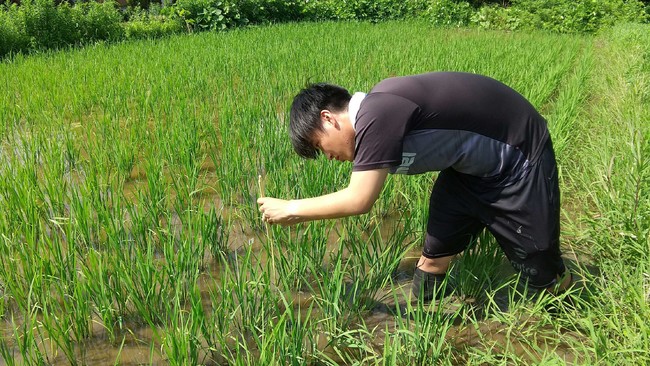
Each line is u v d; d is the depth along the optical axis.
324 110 2.24
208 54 9.80
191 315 2.59
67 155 5.07
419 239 3.61
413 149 2.31
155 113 6.00
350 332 2.64
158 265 3.35
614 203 3.35
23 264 2.97
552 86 7.50
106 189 4.00
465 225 2.79
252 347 2.75
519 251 2.60
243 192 4.18
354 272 3.31
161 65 8.66
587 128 5.87
